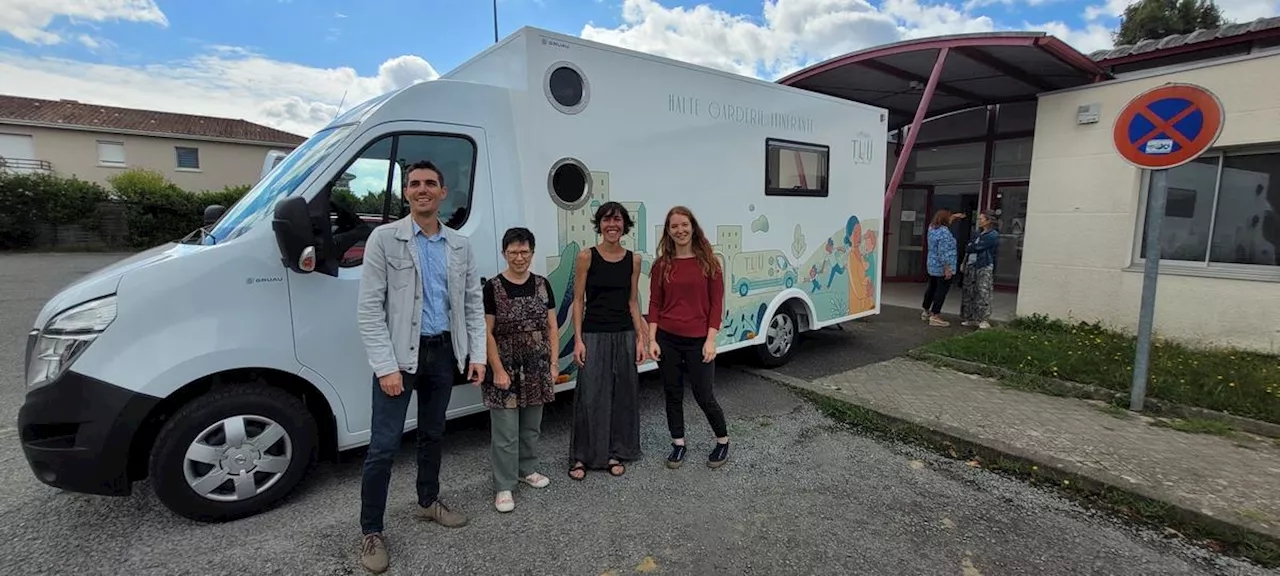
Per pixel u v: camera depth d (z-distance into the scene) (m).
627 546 2.98
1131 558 2.88
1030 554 2.91
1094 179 7.18
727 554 2.91
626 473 3.79
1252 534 2.94
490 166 3.82
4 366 6.13
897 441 4.29
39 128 26.64
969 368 5.83
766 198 5.52
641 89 4.47
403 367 2.77
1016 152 10.52
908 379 5.57
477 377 3.06
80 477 2.86
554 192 4.06
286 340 3.21
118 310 2.87
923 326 8.15
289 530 3.11
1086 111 7.17
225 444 3.09
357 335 3.44
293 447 3.27
